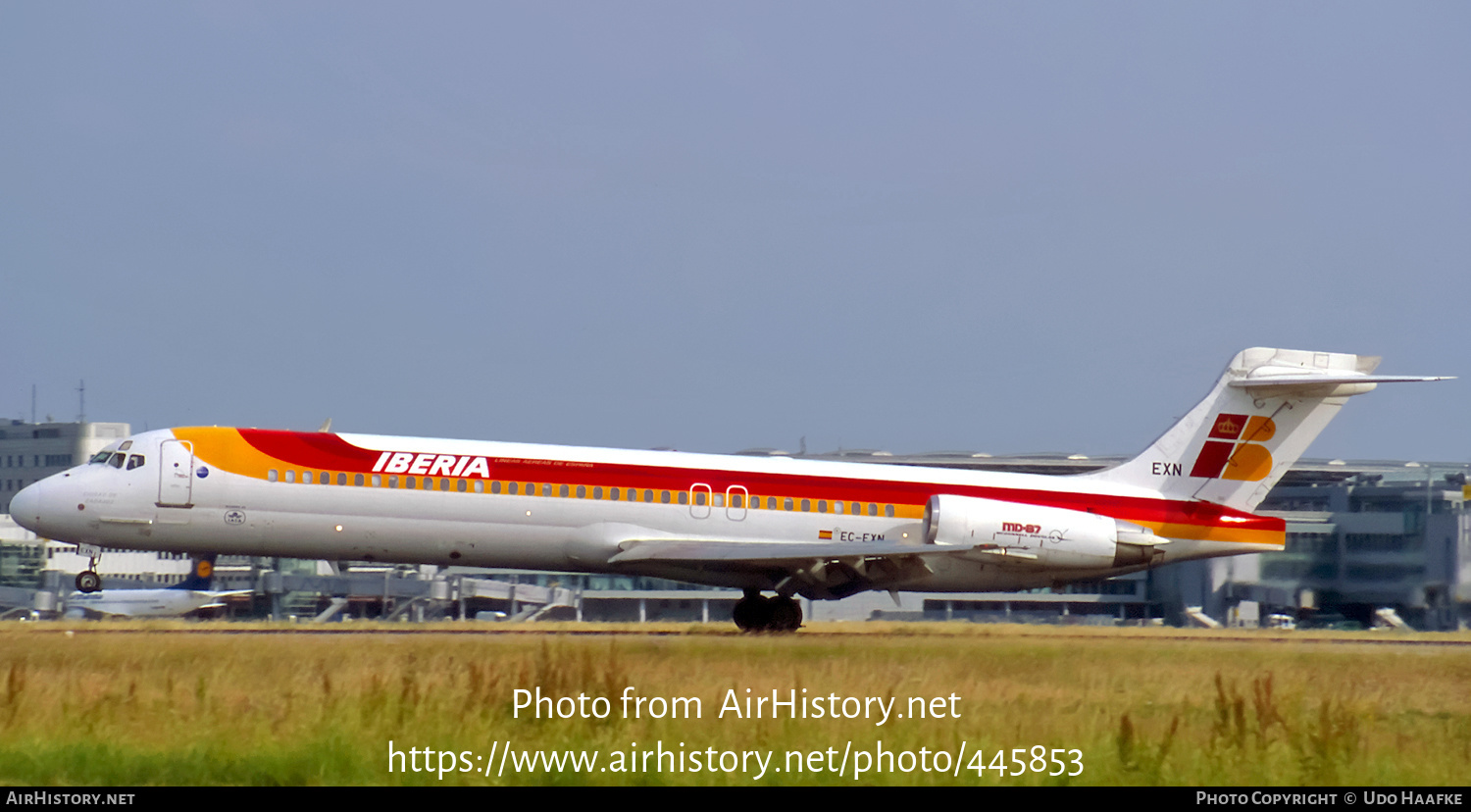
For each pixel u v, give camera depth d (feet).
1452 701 64.49
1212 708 58.85
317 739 46.24
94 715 48.85
